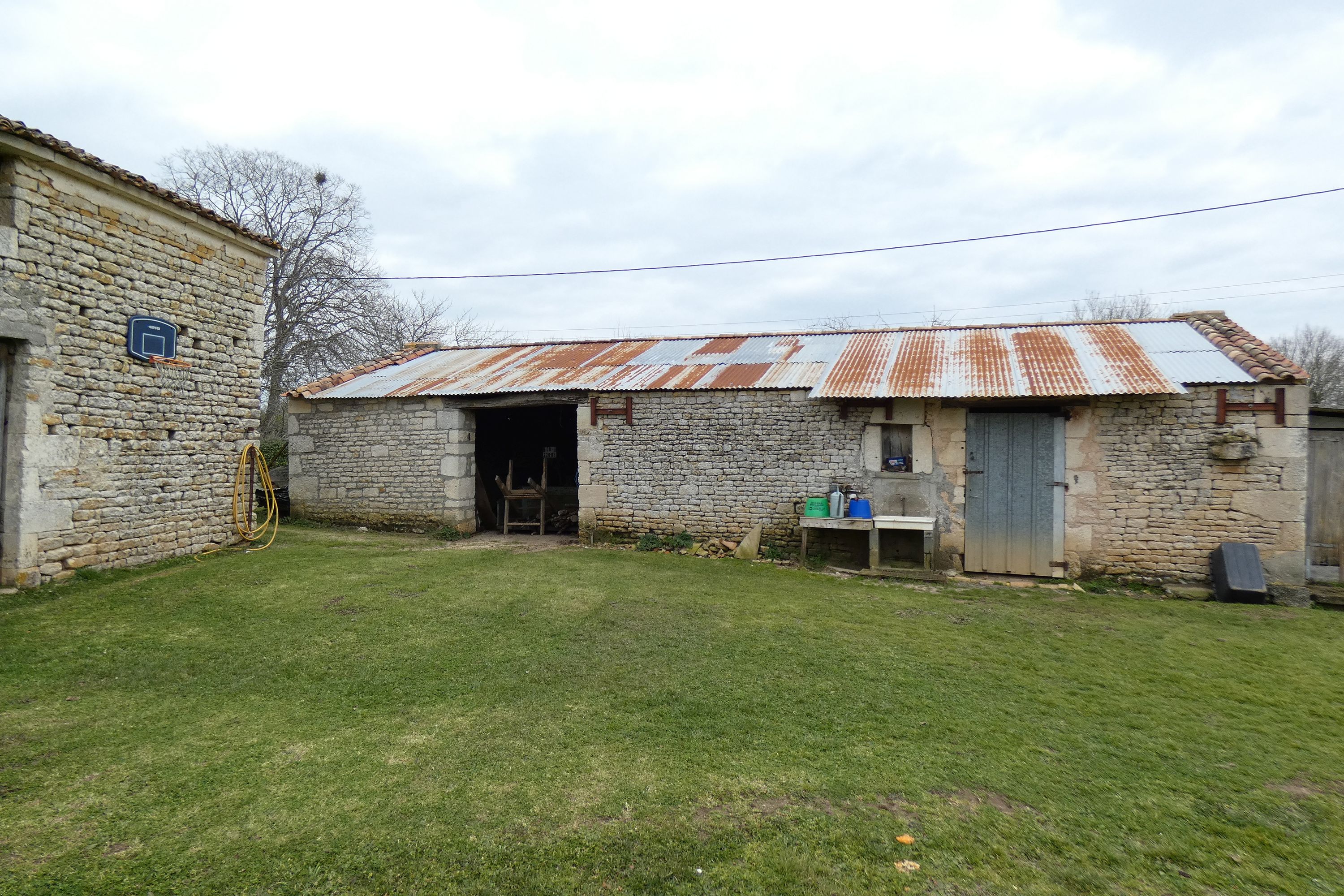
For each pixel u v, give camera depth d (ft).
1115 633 19.22
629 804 9.89
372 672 15.03
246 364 28.04
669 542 30.42
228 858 8.43
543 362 37.27
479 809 9.68
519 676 14.99
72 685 13.82
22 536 19.17
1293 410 23.24
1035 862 8.81
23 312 19.03
